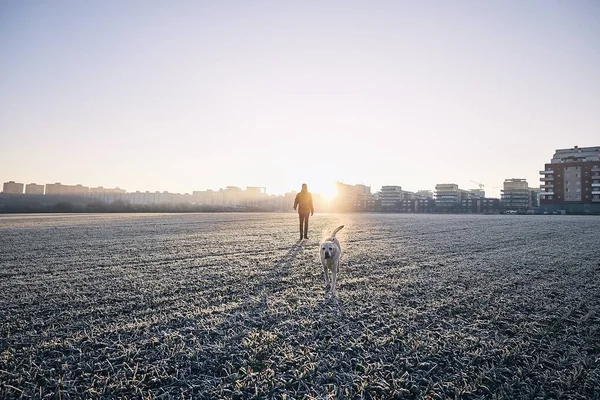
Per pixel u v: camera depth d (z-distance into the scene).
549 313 4.77
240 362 3.29
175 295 5.59
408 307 5.00
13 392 2.76
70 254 9.70
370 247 11.54
